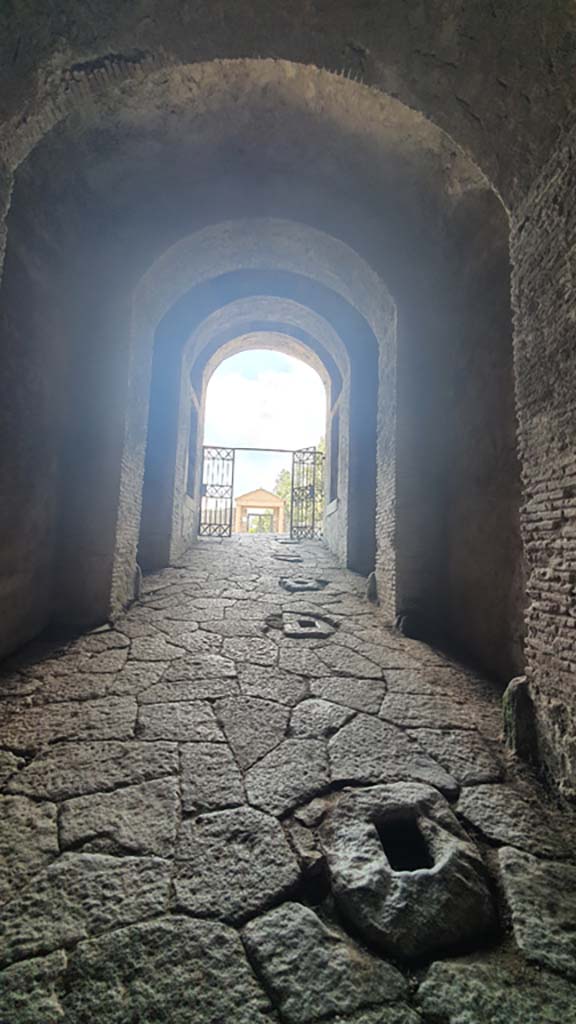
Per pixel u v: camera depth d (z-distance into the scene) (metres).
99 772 2.42
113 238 5.02
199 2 2.80
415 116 3.90
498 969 1.47
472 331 4.70
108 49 2.88
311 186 5.23
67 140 3.96
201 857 1.89
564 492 2.50
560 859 1.96
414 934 1.57
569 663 2.41
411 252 5.28
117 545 4.89
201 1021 1.29
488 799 2.33
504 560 4.02
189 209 5.19
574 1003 1.37
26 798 2.21
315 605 5.74
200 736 2.80
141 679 3.54
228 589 6.25
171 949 1.50
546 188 2.69
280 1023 1.29
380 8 2.80
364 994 1.38
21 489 3.94
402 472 5.26
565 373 2.51
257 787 2.34
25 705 3.08
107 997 1.35
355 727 2.98
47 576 4.54
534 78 2.54
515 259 3.00
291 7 2.86
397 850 2.05
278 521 25.58
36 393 4.14
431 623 5.00
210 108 4.17
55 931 1.55
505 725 2.85
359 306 6.36
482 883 1.80
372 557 7.70
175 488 7.50
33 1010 1.31
